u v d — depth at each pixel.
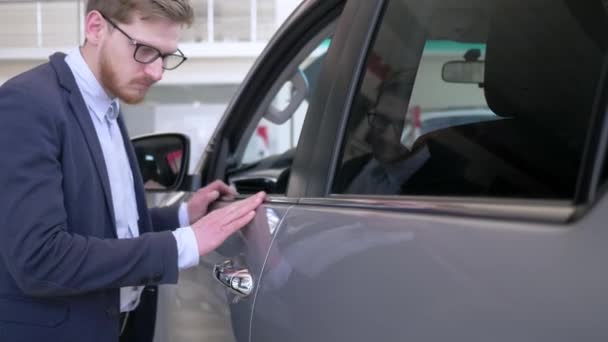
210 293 1.74
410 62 1.46
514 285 0.78
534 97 1.27
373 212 1.13
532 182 1.12
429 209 1.00
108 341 1.54
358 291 1.05
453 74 1.39
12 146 1.33
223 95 12.22
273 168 2.38
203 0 11.66
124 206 1.66
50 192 1.35
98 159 1.51
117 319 1.57
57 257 1.33
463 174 1.21
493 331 0.79
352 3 1.52
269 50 2.13
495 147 1.21
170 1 1.47
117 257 1.39
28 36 12.05
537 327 0.74
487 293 0.81
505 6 1.31
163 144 2.41
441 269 0.90
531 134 1.22
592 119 0.78
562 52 1.27
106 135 1.61
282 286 1.30
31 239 1.31
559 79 1.26
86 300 1.48
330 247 1.18
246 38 11.75
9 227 1.32
